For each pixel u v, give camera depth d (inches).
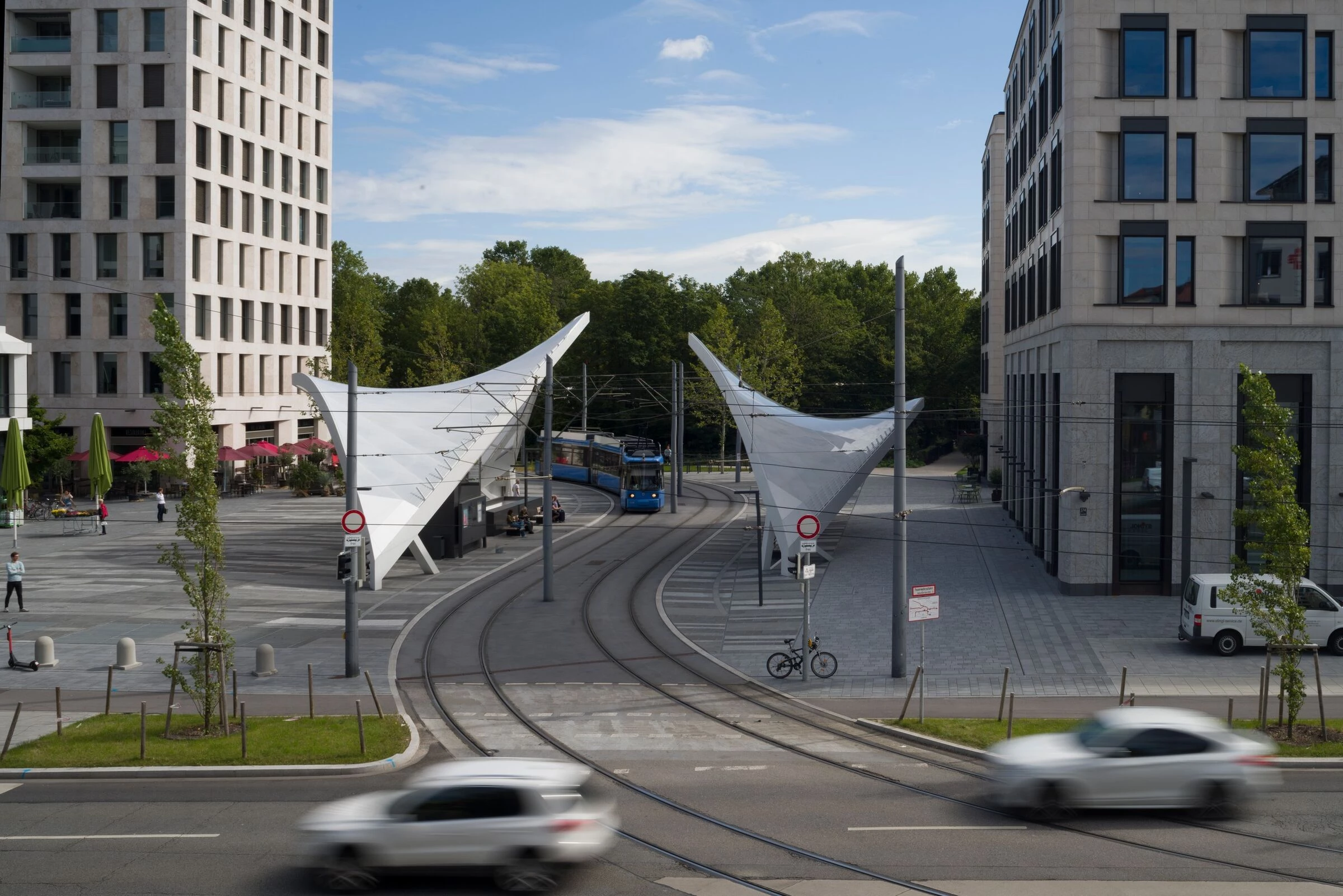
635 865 540.1
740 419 1780.3
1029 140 1819.6
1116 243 1357.0
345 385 1684.3
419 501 1571.1
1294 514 772.0
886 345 3949.3
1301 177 1331.2
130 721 833.5
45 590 1435.8
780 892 502.6
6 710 877.8
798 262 4178.2
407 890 511.5
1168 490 1357.0
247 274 2748.5
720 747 781.9
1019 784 605.0
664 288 3683.6
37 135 2539.4
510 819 504.4
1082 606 1307.8
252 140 2738.7
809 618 1279.5
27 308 2507.4
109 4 2444.6
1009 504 2223.2
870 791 670.5
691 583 1535.4
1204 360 1339.8
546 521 1406.3
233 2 2642.7
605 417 3663.9
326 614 1318.9
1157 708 673.6
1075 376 1357.0
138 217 2458.2
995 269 2878.9
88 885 515.8
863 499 2571.4
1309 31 1326.3
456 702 919.0
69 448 2240.4
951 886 504.7
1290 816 608.1
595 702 921.5
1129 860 537.6
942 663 1053.8
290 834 593.6
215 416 2598.4
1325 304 1327.5
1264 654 1068.5
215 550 799.7
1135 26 1341.0
